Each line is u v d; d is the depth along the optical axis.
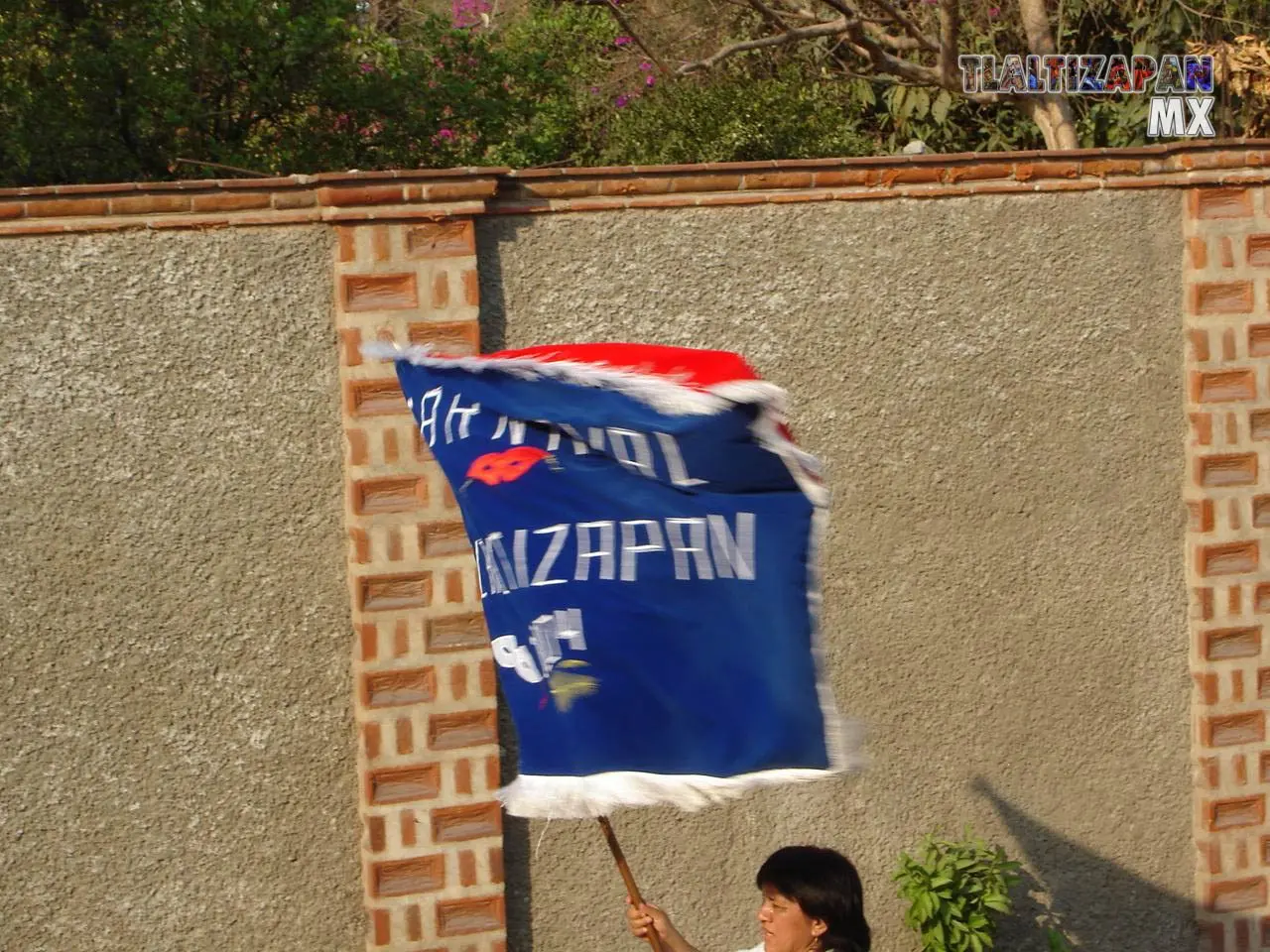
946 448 5.17
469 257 4.71
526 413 3.40
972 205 5.14
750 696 3.17
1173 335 5.33
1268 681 5.44
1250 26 10.17
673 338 4.94
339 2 8.91
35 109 8.40
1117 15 11.34
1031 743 5.32
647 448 3.29
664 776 3.16
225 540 4.66
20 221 4.45
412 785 4.79
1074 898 5.41
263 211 4.62
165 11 8.51
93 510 4.56
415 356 3.65
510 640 3.29
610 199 4.86
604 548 3.25
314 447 4.70
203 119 8.75
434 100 9.29
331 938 4.84
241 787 4.73
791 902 3.26
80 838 4.62
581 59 12.74
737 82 11.00
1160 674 5.41
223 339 4.62
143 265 4.55
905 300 5.11
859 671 5.16
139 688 4.63
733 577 3.22
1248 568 5.39
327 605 4.75
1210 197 5.25
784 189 4.99
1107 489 5.31
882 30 11.14
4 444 4.48
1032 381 5.22
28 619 4.54
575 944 5.04
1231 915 5.49
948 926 5.06
